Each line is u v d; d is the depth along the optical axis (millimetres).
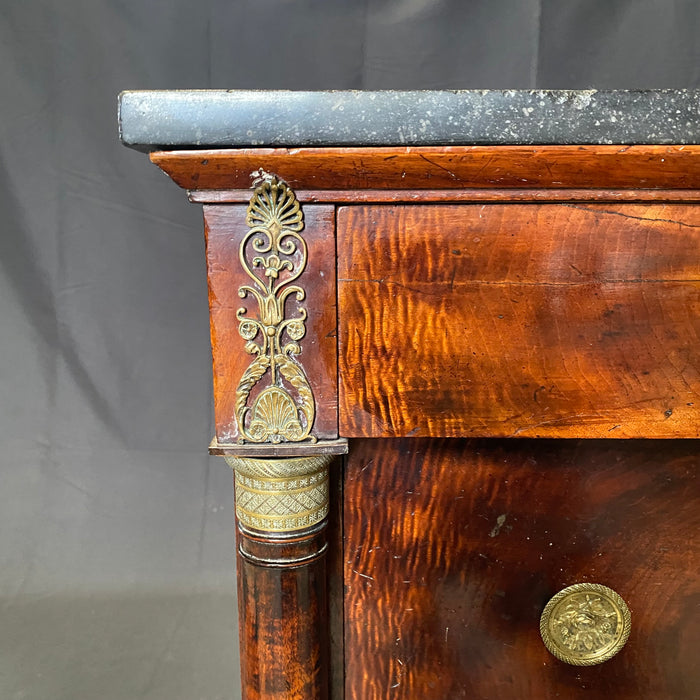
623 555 706
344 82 1452
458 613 724
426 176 558
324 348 606
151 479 1641
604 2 1405
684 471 694
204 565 1650
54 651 1472
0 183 1481
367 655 740
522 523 705
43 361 1577
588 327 597
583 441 691
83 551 1637
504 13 1422
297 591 669
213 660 1458
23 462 1613
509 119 529
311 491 658
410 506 708
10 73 1440
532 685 734
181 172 559
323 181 565
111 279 1548
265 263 590
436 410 612
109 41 1433
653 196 572
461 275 593
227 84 1446
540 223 583
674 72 1420
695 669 727
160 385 1605
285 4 1421
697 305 592
